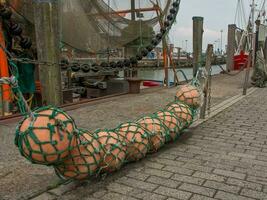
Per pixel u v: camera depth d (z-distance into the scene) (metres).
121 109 8.30
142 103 9.22
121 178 4.05
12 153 4.82
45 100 7.84
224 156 4.94
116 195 3.61
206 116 7.57
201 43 10.21
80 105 8.61
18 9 8.19
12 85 3.29
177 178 4.08
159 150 5.18
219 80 16.45
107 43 10.47
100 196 3.58
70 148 3.28
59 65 7.65
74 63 8.90
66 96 9.66
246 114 8.02
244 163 4.66
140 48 11.50
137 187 3.81
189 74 16.08
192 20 10.25
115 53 11.20
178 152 5.09
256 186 3.88
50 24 7.48
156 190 3.74
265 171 4.37
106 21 10.31
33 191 3.64
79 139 3.50
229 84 14.72
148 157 4.84
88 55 10.27
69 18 8.95
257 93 11.91
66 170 3.55
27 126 3.12
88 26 9.62
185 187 3.83
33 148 3.08
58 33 7.73
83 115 7.53
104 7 10.15
